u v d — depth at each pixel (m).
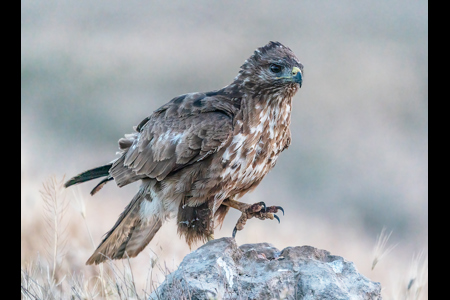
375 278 13.23
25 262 9.12
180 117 8.66
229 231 16.08
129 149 9.04
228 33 47.62
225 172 8.53
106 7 45.97
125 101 33.75
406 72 41.66
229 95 8.79
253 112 8.62
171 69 39.19
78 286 7.50
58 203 10.08
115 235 8.87
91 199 14.79
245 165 8.64
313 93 36.41
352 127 32.91
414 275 8.20
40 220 10.77
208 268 6.42
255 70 8.70
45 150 24.48
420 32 50.06
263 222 16.30
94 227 11.91
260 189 24.64
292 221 19.44
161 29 45.22
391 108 35.69
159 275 9.03
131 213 8.92
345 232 20.86
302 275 6.53
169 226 11.30
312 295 6.42
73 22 43.19
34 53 37.09
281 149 9.10
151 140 8.77
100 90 34.22
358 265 13.99
